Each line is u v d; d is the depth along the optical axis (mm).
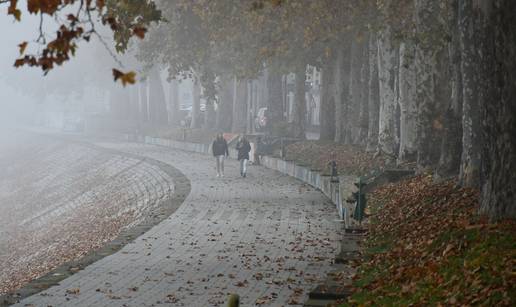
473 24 30984
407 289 26156
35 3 17188
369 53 82688
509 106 29891
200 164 102375
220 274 35750
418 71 59281
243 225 52312
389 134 74688
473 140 43125
